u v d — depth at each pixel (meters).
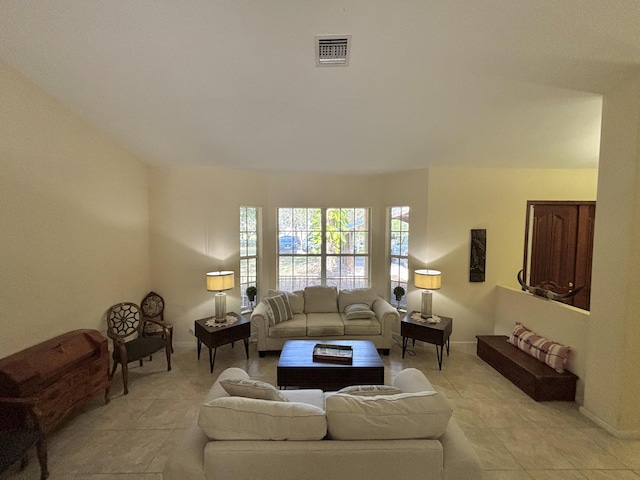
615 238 2.65
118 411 3.07
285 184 5.37
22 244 2.61
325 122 3.32
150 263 4.60
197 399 3.29
